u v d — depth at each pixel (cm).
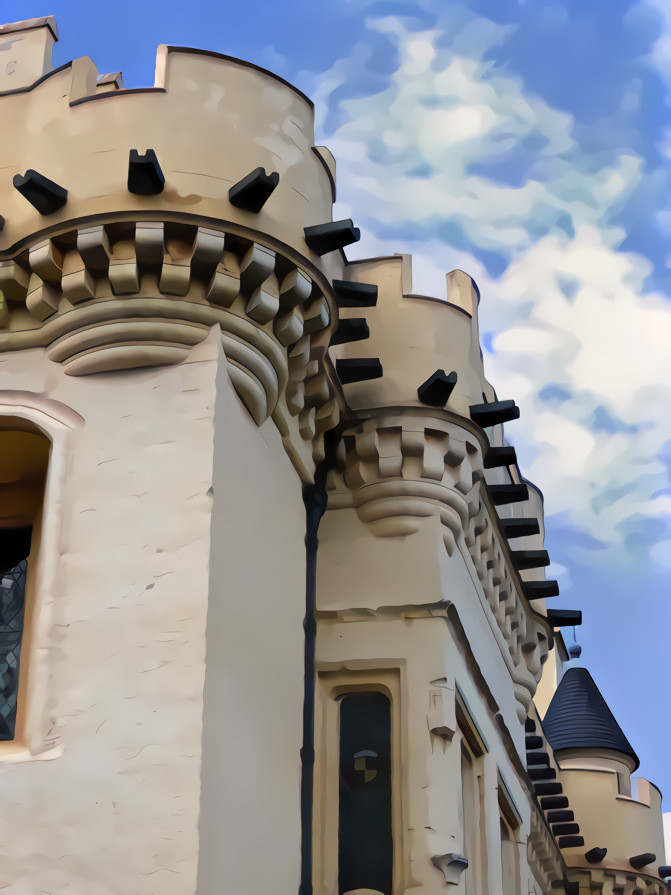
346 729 1195
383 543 1223
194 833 830
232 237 988
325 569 1216
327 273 1152
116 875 826
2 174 1034
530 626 1661
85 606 916
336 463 1234
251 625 974
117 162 995
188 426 968
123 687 884
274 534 1058
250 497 1012
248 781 923
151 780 850
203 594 905
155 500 945
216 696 891
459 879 1111
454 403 1255
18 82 1132
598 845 2327
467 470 1255
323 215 1070
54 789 856
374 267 1310
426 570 1209
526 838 1628
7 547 1097
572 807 2362
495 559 1462
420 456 1228
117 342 991
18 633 1059
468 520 1282
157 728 866
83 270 982
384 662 1182
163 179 973
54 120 1034
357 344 1270
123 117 1013
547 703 3005
